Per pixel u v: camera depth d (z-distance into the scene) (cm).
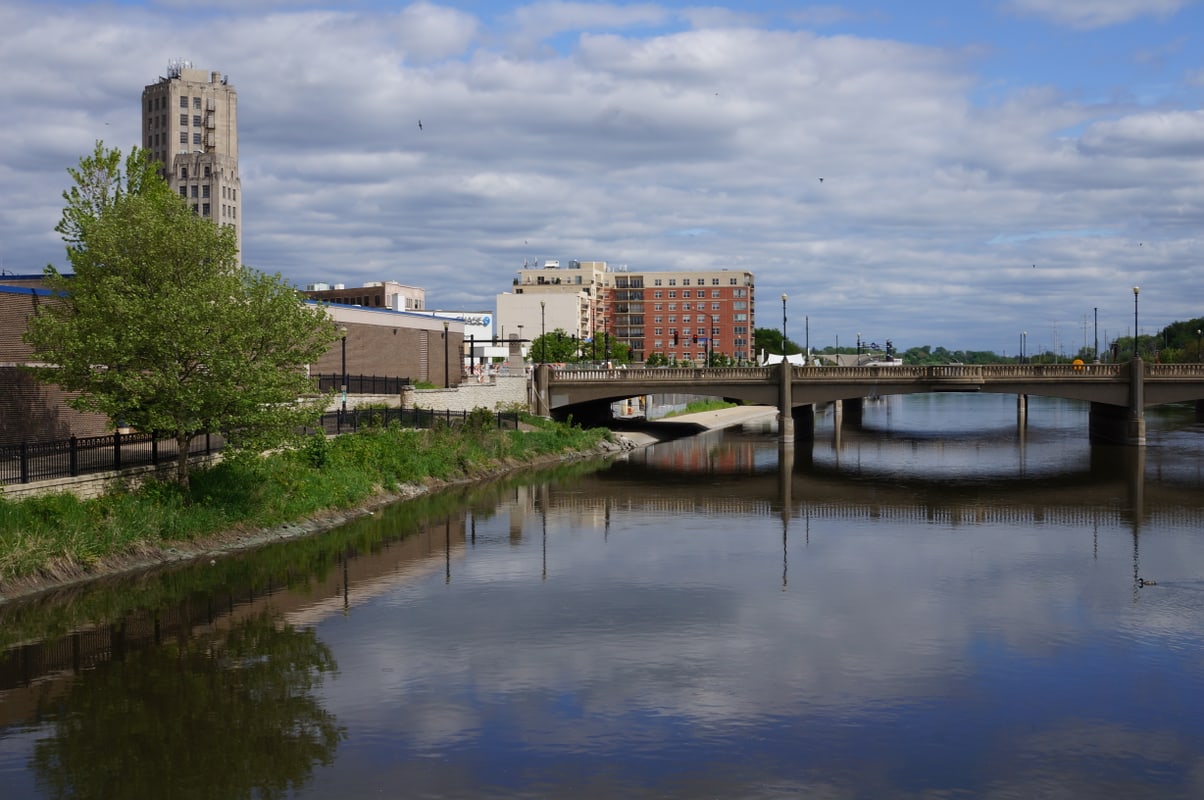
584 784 2059
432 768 2138
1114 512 5500
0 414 4362
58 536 3516
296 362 4262
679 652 2912
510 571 3966
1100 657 2859
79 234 4103
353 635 3075
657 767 2142
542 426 8988
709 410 15375
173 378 3766
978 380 8975
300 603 3441
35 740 2288
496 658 2858
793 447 9594
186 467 4244
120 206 4103
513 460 7556
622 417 12325
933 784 2067
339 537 4612
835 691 2591
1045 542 4609
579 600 3503
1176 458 8294
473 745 2253
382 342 8875
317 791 2028
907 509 5656
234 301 4031
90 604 3369
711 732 2327
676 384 9506
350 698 2541
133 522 3822
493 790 2034
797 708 2473
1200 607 3394
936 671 2742
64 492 3706
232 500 4422
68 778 2094
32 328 3959
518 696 2555
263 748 2241
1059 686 2627
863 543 4597
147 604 3384
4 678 2681
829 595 3581
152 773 2122
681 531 4909
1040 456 8638
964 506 5759
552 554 4312
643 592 3625
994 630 3127
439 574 3900
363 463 5747
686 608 3400
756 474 7400
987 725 2370
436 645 2977
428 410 7631
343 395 6562
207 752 2225
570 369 10206
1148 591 3628
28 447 3841
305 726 2362
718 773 2112
